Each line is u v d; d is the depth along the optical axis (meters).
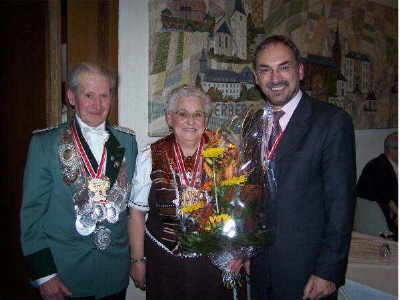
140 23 2.38
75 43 2.24
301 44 3.14
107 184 1.54
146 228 1.69
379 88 4.00
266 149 1.50
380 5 3.93
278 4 2.96
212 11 2.59
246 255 1.43
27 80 2.47
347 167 1.42
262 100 2.90
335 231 1.42
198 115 1.59
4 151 2.65
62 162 1.49
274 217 1.48
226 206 1.36
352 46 3.64
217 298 1.58
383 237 2.16
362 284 1.55
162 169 1.61
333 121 1.46
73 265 1.49
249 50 2.80
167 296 1.61
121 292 1.64
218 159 1.41
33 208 1.47
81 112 1.51
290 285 1.48
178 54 2.47
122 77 2.36
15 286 2.71
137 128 2.43
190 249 1.38
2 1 2.48
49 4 2.28
